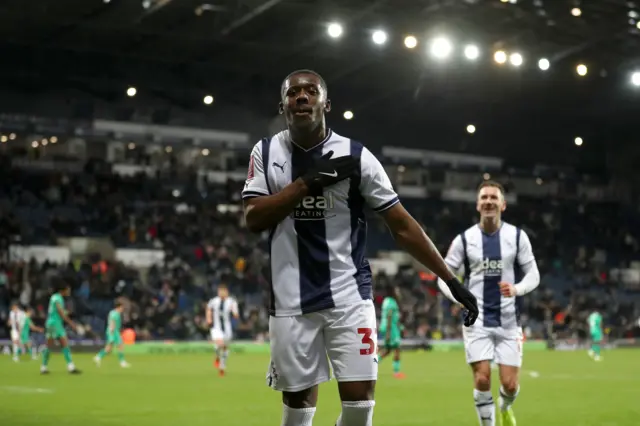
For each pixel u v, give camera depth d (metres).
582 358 27.95
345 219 4.44
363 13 27.38
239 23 28.09
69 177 37.69
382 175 4.44
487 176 43.56
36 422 10.05
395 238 4.47
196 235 37.78
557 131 42.28
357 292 4.44
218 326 19.08
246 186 4.56
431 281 37.91
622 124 42.12
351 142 4.52
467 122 40.41
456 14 27.34
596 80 34.22
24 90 33.84
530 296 38.88
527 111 39.31
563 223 44.31
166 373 19.45
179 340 32.28
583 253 43.28
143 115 36.09
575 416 10.84
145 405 12.00
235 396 13.45
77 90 34.75
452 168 42.72
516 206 43.69
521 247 7.78
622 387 15.73
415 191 42.12
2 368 21.12
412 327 35.06
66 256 34.50
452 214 42.44
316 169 4.29
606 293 41.19
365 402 4.38
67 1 26.39
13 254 33.72
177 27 28.75
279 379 4.46
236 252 37.56
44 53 31.95
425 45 29.44
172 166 39.69
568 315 36.06
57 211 36.62
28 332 25.31
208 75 34.81
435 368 22.11
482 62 31.03
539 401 12.92
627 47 30.59
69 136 34.88
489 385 7.60
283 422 4.60
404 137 40.75
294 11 27.64
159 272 35.06
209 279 35.34
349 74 34.50
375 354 4.44
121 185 38.31
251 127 37.19
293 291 4.40
